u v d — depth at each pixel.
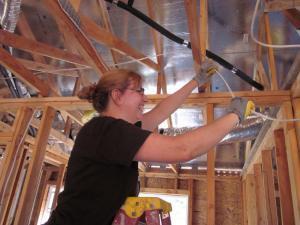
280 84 2.65
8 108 2.78
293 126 2.04
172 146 0.82
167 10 2.78
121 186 0.85
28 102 2.73
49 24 3.07
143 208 0.85
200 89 2.32
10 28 2.25
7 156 2.56
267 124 2.55
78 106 2.64
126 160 0.81
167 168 6.55
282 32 2.65
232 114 0.97
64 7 1.54
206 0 2.48
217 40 3.04
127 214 0.83
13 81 3.20
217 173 6.22
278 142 2.33
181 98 1.48
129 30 3.05
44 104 2.69
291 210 2.15
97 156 0.85
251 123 3.09
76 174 0.87
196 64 2.14
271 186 2.91
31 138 3.80
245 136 3.21
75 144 0.95
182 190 6.30
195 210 6.13
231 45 3.06
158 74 3.35
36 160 2.48
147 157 0.82
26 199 2.37
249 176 4.58
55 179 6.50
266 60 2.91
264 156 3.03
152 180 6.54
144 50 3.30
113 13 2.88
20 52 3.40
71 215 0.82
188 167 6.50
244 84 3.52
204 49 2.26
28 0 2.83
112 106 1.04
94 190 0.83
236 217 5.83
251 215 4.30
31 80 2.57
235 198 5.96
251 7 2.60
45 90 2.71
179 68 3.52
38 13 2.98
